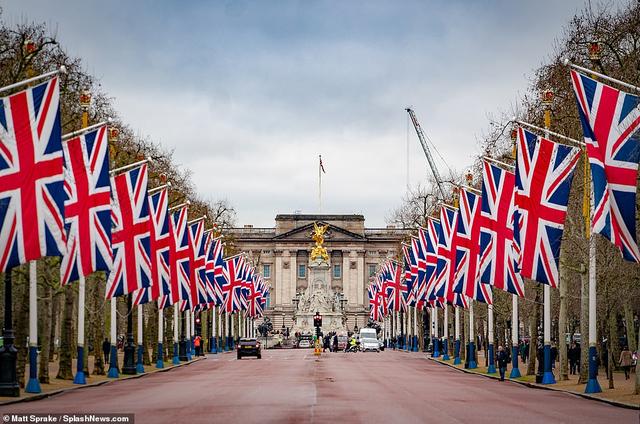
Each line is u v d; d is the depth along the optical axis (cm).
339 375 7650
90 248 5619
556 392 5862
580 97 4778
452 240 8506
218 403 4703
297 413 4131
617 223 4653
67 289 6925
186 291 8250
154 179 10394
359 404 4669
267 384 6391
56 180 4728
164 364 9862
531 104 8088
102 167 5691
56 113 4753
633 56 6288
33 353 5409
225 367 9412
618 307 8319
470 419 3922
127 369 7769
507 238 6644
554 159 5794
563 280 6906
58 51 7025
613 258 6606
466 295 7831
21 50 6119
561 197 5759
